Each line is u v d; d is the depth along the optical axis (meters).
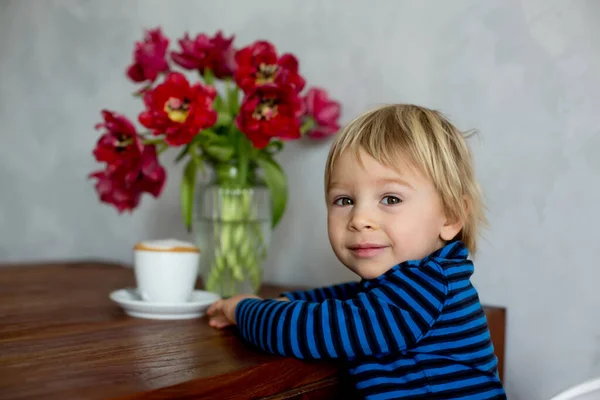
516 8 1.17
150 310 1.02
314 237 1.43
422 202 0.89
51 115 2.00
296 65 1.15
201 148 1.19
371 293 0.83
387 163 0.88
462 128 1.24
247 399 0.72
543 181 1.15
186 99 1.06
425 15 1.28
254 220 1.21
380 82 1.34
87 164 1.91
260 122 1.07
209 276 1.21
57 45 1.98
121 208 1.15
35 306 1.11
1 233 2.13
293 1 1.47
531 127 1.16
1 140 2.14
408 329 0.79
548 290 1.15
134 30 1.78
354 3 1.37
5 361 0.73
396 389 0.82
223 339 0.89
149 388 0.62
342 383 0.86
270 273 1.51
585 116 1.11
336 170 0.93
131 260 1.81
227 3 1.58
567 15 1.12
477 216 1.01
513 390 1.18
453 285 0.83
